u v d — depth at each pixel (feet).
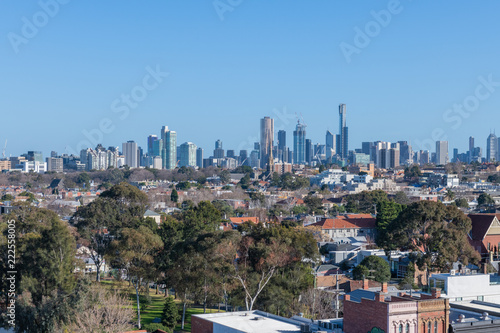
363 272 392.47
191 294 330.54
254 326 204.44
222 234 316.60
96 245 421.59
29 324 270.26
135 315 313.32
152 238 334.85
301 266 337.93
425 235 427.33
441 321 189.06
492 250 472.85
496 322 197.47
